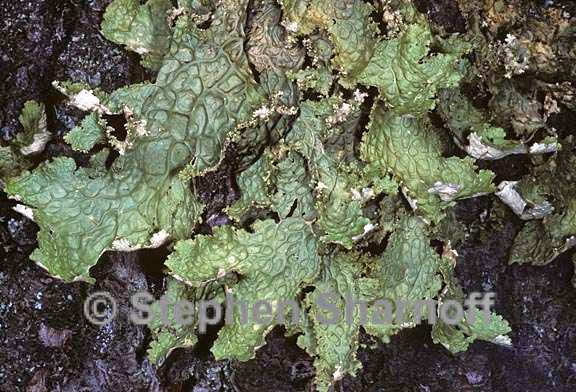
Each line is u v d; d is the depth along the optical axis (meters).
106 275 0.36
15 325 0.36
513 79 0.38
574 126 0.39
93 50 0.35
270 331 0.37
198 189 0.35
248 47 0.34
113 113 0.33
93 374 0.37
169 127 0.33
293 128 0.34
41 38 0.35
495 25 0.38
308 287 0.36
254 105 0.34
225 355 0.34
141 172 0.33
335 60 0.34
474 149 0.37
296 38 0.34
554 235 0.39
